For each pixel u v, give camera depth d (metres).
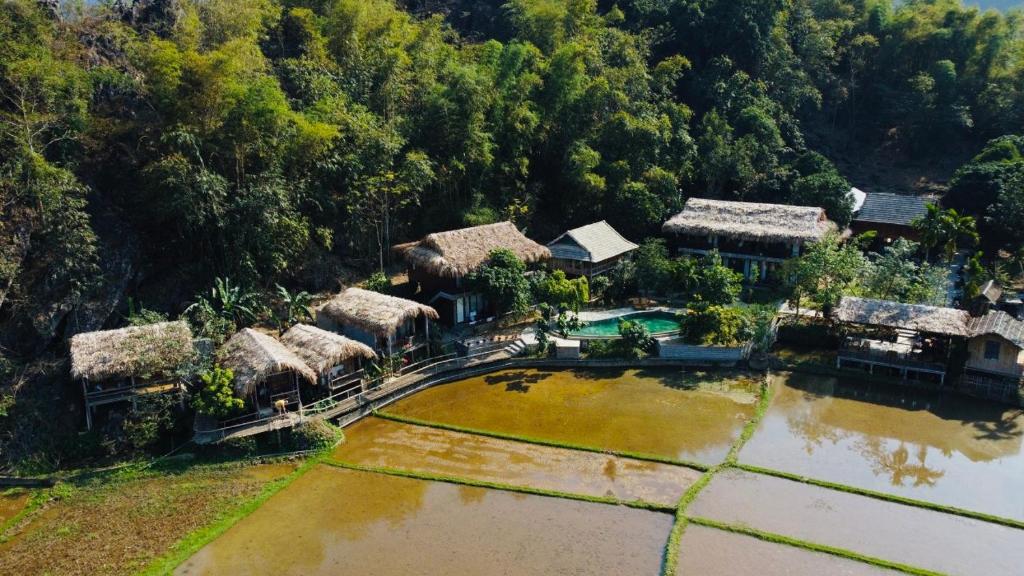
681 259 52.97
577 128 62.50
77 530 25.88
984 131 79.56
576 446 31.64
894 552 23.80
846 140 85.31
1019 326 36.66
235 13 50.75
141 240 41.69
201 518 26.53
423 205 54.75
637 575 22.62
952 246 48.34
